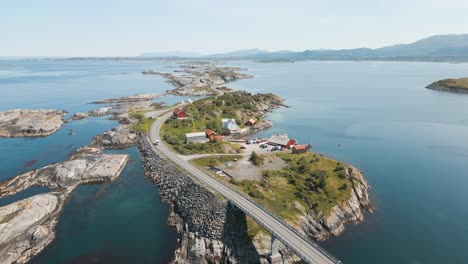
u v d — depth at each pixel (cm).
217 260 5988
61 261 6128
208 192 7419
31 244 6506
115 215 7700
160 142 11931
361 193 8281
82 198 8569
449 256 6172
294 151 10556
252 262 5903
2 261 6066
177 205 7869
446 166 10694
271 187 8075
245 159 10069
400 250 6350
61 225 7319
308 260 5028
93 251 6397
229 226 6469
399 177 9862
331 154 11838
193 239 6469
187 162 9725
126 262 6075
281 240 5512
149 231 7025
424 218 7562
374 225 7288
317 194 7825
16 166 10762
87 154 11400
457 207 8069
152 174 9738
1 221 6888
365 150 12319
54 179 9338
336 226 7056
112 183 9431
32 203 7662
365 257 6125
